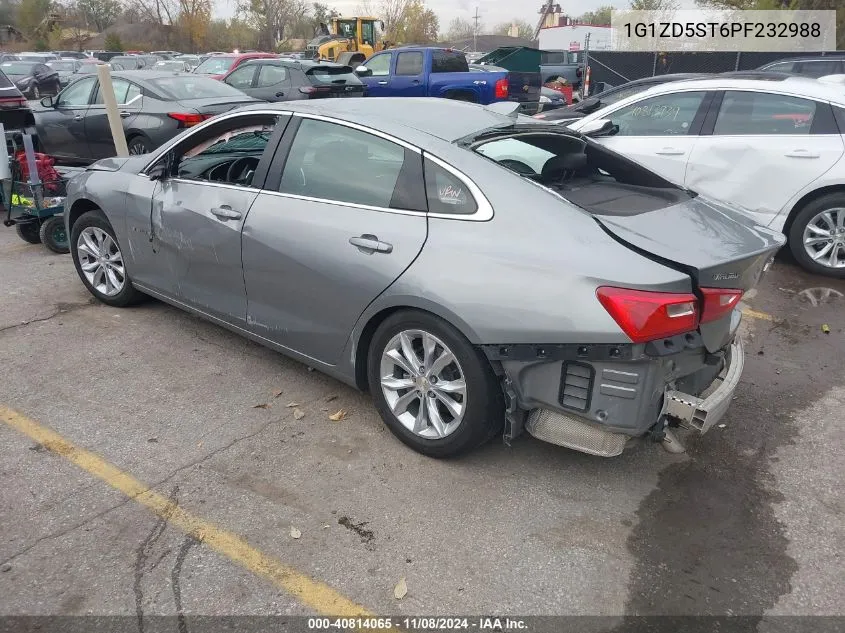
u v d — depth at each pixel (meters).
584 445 3.03
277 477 3.33
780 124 6.22
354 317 3.56
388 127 3.56
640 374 2.86
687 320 2.82
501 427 3.37
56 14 54.81
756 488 3.35
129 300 5.24
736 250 3.04
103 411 3.88
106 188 4.95
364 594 2.65
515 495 3.25
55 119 9.78
